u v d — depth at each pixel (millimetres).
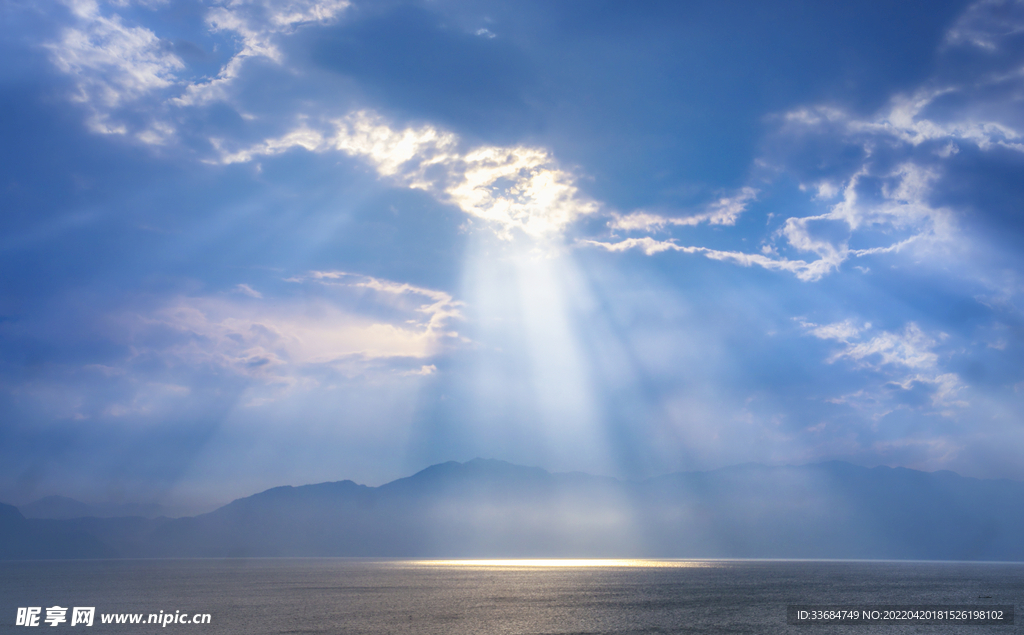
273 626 94938
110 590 162250
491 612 112812
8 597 140500
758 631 91438
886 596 147125
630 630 91625
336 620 101250
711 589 170500
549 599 139125
